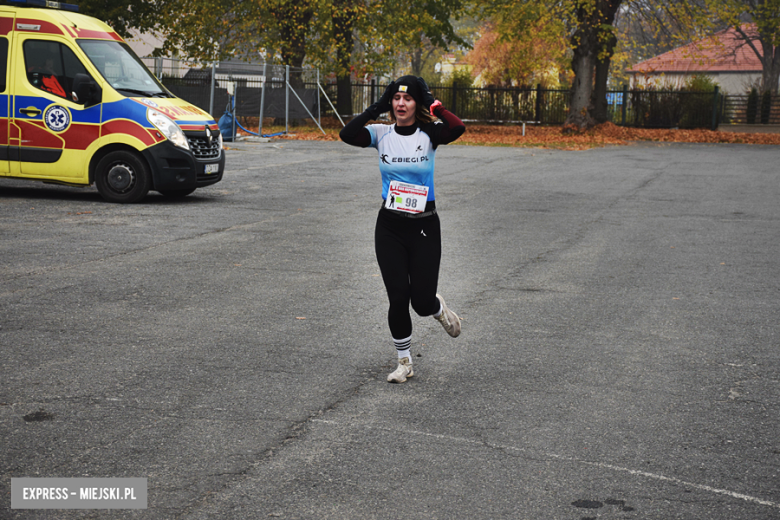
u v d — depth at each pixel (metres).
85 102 12.34
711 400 4.59
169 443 3.88
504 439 4.00
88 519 3.17
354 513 3.24
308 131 31.31
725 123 38.91
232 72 32.91
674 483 3.54
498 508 3.29
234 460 3.71
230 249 8.95
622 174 18.62
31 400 4.41
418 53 65.88
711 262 8.65
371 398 4.55
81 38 12.55
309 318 6.23
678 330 6.04
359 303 6.71
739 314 6.53
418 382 4.85
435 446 3.90
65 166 12.48
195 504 3.29
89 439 3.91
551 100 39.25
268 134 29.22
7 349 5.30
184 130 12.49
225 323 6.04
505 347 5.58
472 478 3.56
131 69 13.06
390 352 5.44
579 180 17.19
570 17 33.62
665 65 61.25
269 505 3.29
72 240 9.27
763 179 17.72
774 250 9.41
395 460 3.74
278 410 4.34
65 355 5.20
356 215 11.65
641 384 4.85
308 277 7.65
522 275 7.91
